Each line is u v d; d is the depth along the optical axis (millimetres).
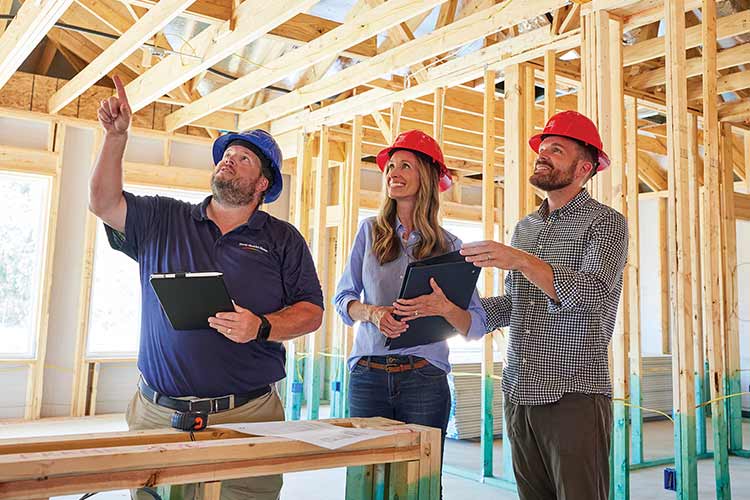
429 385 2252
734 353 5809
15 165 6246
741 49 4852
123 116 1852
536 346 2113
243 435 1420
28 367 6262
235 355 1947
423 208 2340
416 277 1970
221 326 1759
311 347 6258
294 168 7812
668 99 3395
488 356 4430
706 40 3582
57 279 6461
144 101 5816
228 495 1882
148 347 1974
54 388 6398
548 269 1922
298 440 1307
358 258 2439
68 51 6645
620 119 3773
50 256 6340
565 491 1988
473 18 4430
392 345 2145
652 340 8477
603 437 2051
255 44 5609
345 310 2332
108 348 6723
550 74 4234
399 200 2377
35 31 4457
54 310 6434
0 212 6301
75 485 1101
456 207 9219
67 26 4984
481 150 8234
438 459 1490
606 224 2059
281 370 2078
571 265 2090
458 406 5824
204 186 7199
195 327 1789
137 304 6902
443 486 4254
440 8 4891
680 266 3314
